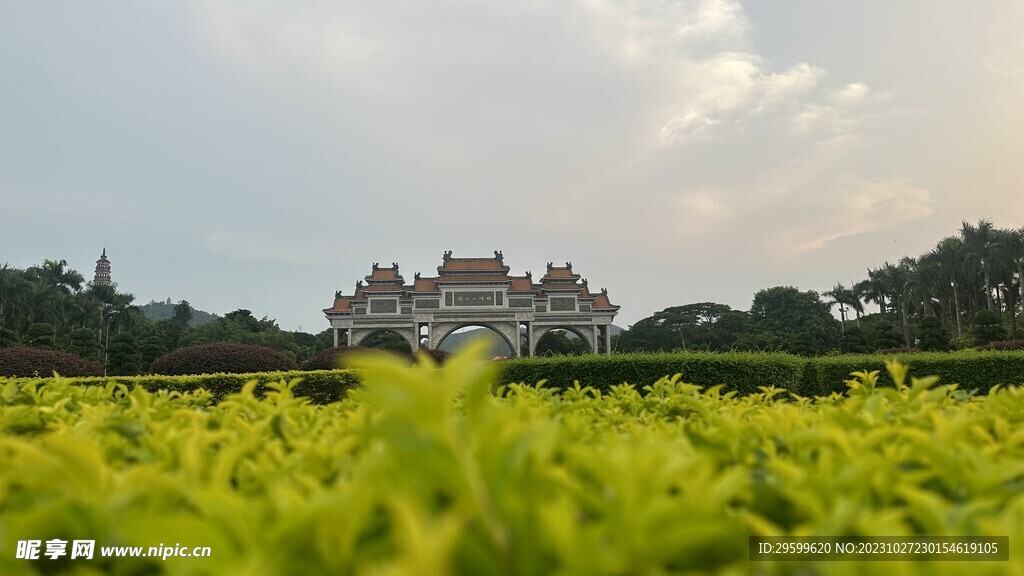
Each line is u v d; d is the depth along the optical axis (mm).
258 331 87875
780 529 1842
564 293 70375
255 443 2557
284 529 1392
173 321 84562
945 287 65438
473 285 67500
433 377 1852
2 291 60938
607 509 1515
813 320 80688
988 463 2039
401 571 1098
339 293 70875
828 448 2324
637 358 13375
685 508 1477
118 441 2639
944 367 14336
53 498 1807
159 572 1623
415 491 1588
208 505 1487
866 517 1531
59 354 21156
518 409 2803
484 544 1398
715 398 4566
